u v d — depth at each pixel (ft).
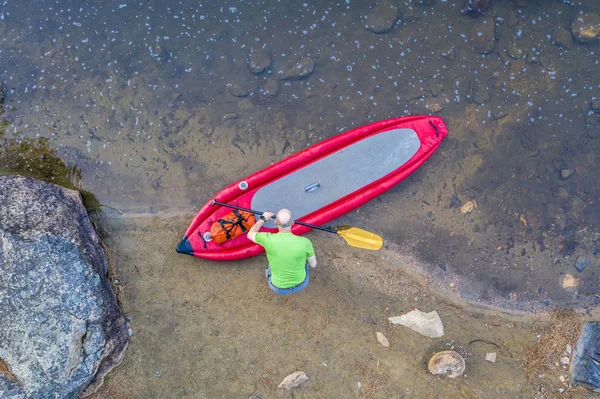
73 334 16.21
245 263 19.31
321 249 19.74
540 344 19.02
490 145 21.33
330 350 18.31
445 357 17.93
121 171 20.56
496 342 19.02
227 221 18.56
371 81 21.67
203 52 21.77
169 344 18.20
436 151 21.07
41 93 21.06
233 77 21.66
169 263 19.26
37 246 16.74
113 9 21.85
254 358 18.13
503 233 20.63
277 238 14.66
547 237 20.66
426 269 20.11
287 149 21.01
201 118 21.26
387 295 19.44
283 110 21.42
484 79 21.75
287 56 21.77
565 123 21.49
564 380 18.35
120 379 17.57
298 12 21.99
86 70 21.40
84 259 17.43
